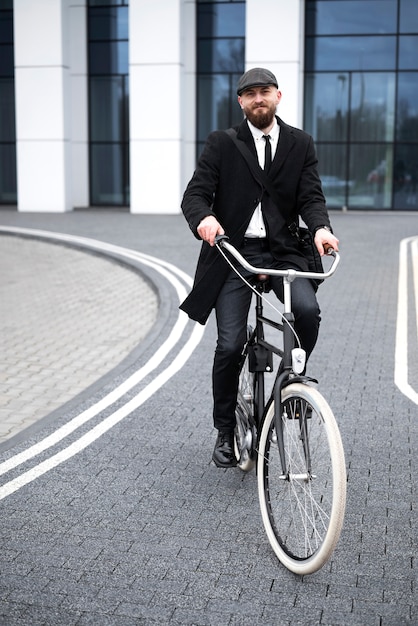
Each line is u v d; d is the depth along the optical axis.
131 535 3.83
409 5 23.17
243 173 3.99
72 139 26.00
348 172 24.27
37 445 5.11
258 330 4.07
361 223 19.98
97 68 25.58
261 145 4.02
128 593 3.30
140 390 6.34
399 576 3.45
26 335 8.80
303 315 3.78
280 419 3.48
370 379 6.67
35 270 13.51
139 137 22.66
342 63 23.75
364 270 12.40
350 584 3.38
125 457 4.89
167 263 13.30
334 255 3.68
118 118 25.75
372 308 9.64
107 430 5.39
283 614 3.15
